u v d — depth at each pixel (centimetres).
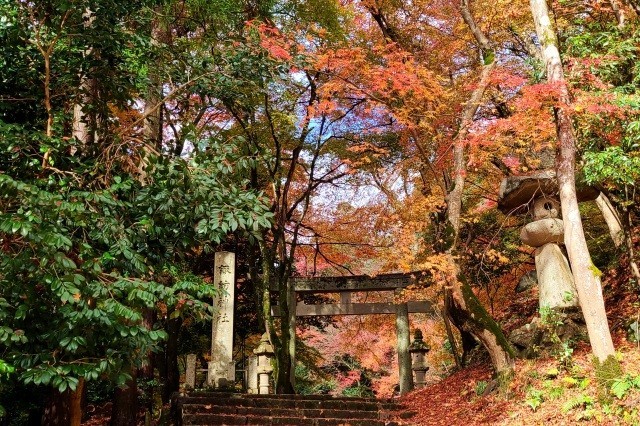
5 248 533
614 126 868
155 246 664
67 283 497
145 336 566
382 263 1914
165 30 1120
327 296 2056
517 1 1217
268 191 1642
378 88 1048
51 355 516
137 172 695
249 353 2077
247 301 1847
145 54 827
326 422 980
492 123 948
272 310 1784
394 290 1753
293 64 874
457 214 1030
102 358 540
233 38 848
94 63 727
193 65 822
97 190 625
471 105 1033
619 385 744
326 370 2581
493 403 942
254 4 1299
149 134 1029
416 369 1645
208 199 637
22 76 692
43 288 574
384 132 1508
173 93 771
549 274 1023
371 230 1581
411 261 1271
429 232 1371
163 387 1466
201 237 678
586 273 796
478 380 1098
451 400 1084
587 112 845
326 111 1172
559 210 1056
